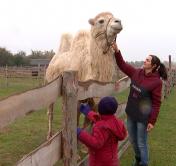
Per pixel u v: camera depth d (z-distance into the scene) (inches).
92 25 269.7
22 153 315.3
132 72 244.5
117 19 260.2
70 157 156.9
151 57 234.1
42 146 131.0
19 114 112.9
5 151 319.6
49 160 140.3
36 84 1160.8
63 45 340.2
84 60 278.2
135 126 245.3
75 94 156.8
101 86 225.1
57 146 151.3
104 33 263.7
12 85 1130.7
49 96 140.1
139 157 254.2
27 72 1347.2
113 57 276.4
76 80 156.9
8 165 279.4
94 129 168.4
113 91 264.4
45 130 421.4
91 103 257.9
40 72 1268.5
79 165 196.5
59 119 503.5
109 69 273.0
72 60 288.5
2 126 101.7
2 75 1314.0
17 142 354.3
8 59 3021.7
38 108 129.1
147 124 238.2
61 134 156.6
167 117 551.2
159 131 437.7
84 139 164.2
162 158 315.9
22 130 413.4
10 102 106.2
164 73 237.9
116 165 177.3
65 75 153.3
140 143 241.6
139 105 237.5
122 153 307.6
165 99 801.6
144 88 234.1
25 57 3294.8
